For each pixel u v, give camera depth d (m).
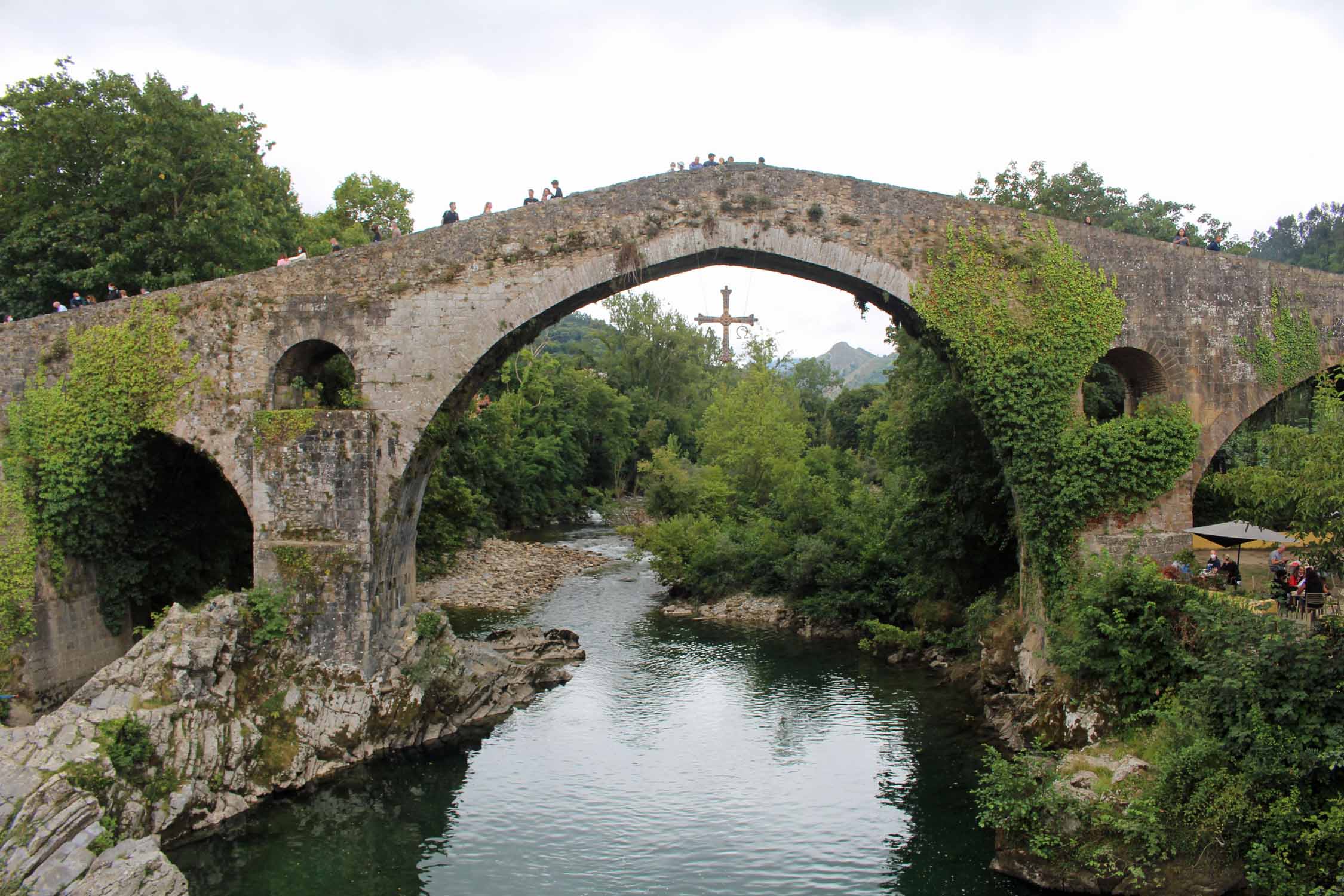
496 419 57.38
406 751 22.16
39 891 14.23
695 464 69.00
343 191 46.44
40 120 26.47
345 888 16.12
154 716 18.27
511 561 47.62
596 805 19.25
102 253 26.97
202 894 15.91
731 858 16.88
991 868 16.28
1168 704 16.81
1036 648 22.25
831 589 35.56
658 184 22.97
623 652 31.45
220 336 22.73
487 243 22.77
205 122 28.08
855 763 21.17
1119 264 22.33
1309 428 25.69
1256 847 13.77
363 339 22.66
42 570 22.50
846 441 77.50
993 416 22.05
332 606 21.66
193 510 26.16
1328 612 16.92
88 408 22.70
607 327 87.50
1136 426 21.08
